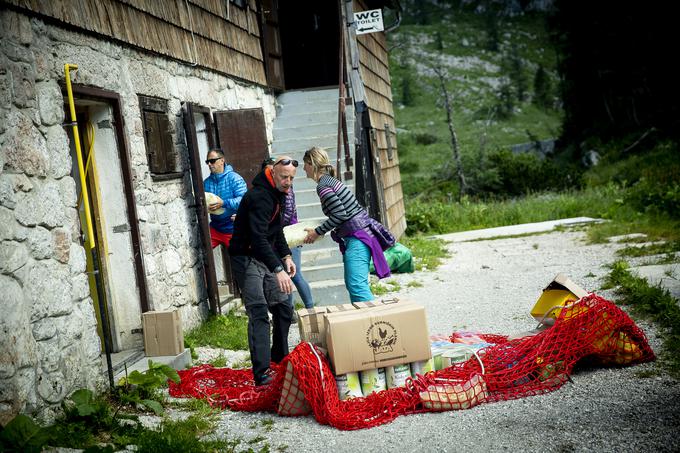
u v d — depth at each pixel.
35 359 4.52
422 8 107.94
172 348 6.12
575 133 43.09
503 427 4.11
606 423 3.98
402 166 54.69
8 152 4.55
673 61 36.88
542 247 13.15
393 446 4.01
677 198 15.35
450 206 21.86
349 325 4.60
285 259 5.42
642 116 37.75
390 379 4.72
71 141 6.41
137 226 6.55
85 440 4.28
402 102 76.56
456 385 4.55
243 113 9.16
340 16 11.75
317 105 12.27
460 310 7.98
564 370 4.75
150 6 7.41
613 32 39.50
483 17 103.81
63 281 4.98
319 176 6.23
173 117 7.84
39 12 5.20
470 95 77.50
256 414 4.86
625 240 12.25
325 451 4.04
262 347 5.19
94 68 6.08
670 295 6.83
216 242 8.38
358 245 6.15
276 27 12.47
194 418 4.68
